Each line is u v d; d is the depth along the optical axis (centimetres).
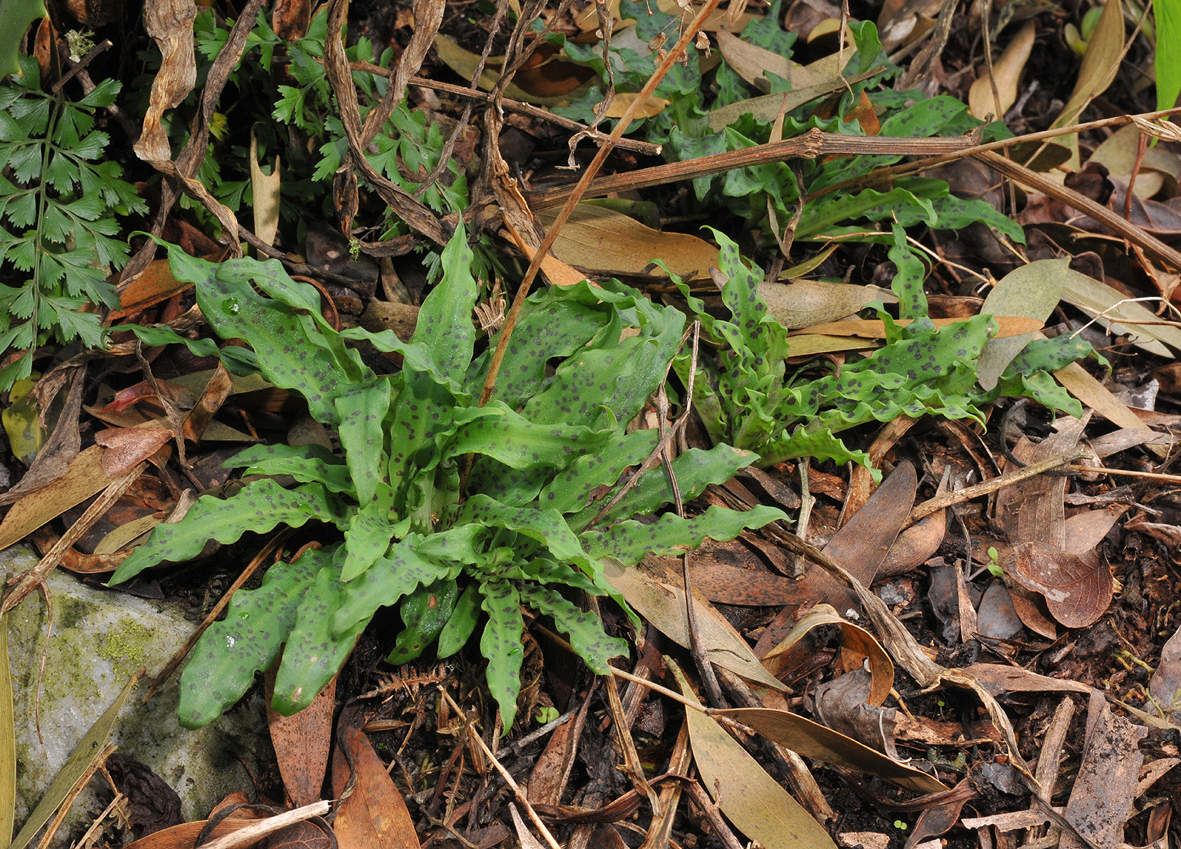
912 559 95
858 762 90
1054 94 112
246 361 91
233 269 87
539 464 89
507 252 97
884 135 101
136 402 93
